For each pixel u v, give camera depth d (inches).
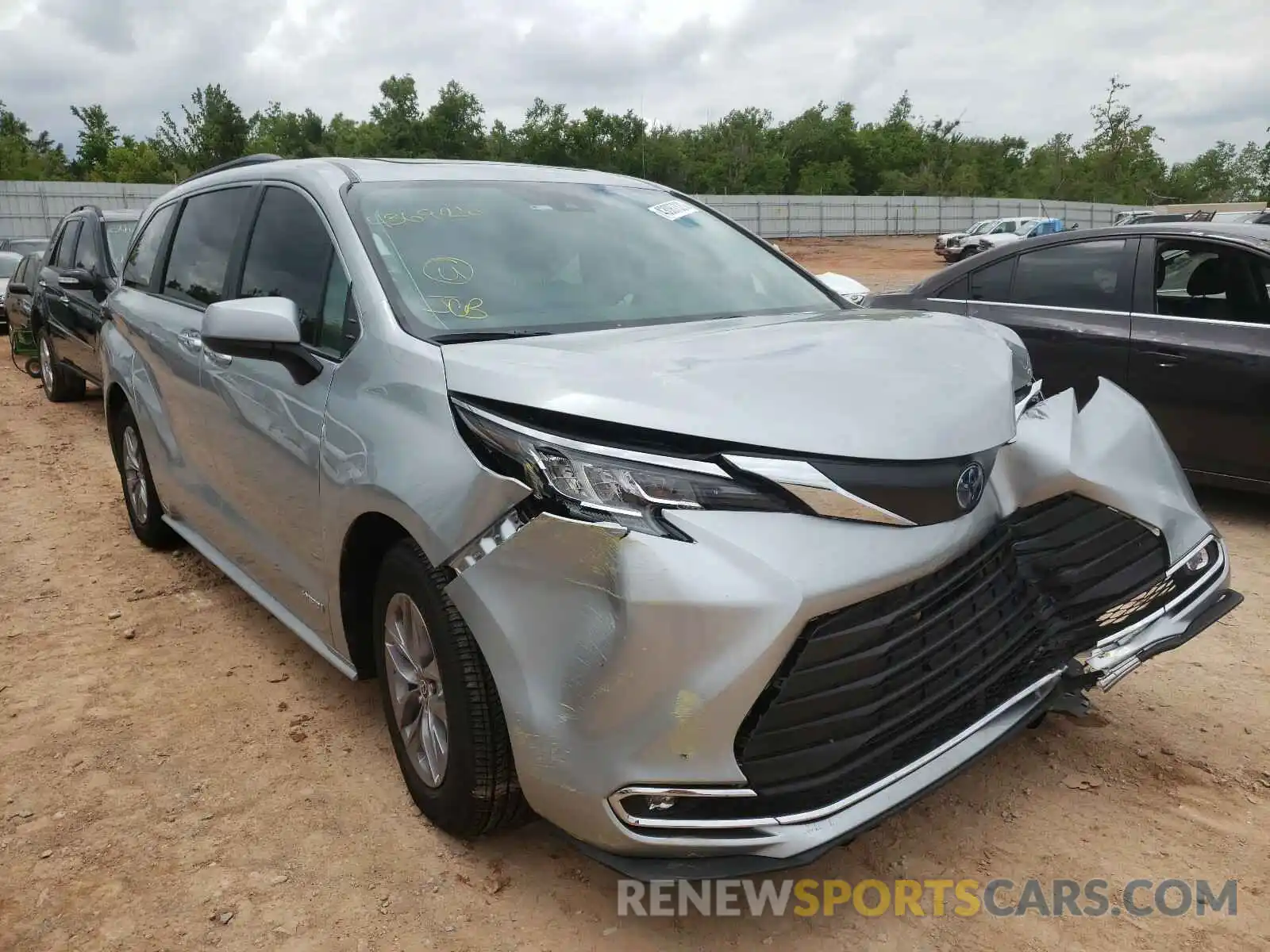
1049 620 100.7
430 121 2785.4
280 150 2861.7
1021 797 111.7
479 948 91.1
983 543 93.4
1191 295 211.0
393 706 110.7
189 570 193.5
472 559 89.4
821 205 2198.6
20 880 102.2
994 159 3479.3
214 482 151.4
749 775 81.6
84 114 3088.1
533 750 85.9
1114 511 107.5
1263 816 107.3
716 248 147.3
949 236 1611.7
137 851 106.3
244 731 131.6
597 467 82.3
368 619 117.8
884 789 85.7
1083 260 227.8
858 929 92.4
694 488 81.2
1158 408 212.2
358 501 104.3
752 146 3408.0
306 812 112.7
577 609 82.4
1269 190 3164.4
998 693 96.0
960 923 92.7
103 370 202.2
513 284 120.0
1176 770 116.5
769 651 78.9
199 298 159.5
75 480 273.0
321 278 122.8
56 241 406.0
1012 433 97.4
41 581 189.8
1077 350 222.7
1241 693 135.0
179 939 93.0
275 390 125.2
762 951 89.9
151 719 135.3
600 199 146.5
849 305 148.3
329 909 96.5
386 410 102.5
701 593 78.5
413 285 114.3
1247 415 199.9
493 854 104.3
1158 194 3189.0
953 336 114.7
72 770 122.9
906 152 3449.8
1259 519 213.8
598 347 103.2
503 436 87.7
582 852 87.0
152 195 1648.6
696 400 85.8
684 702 79.3
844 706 84.2
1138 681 139.2
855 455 83.8
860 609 83.7
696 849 81.7
